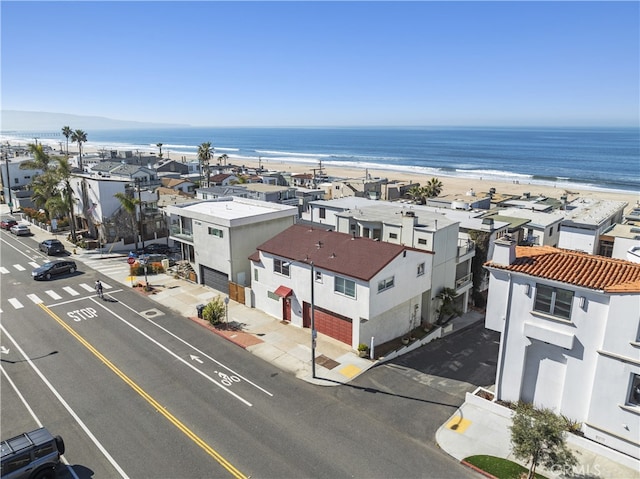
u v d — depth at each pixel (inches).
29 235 2450.8
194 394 955.3
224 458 755.4
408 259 1230.9
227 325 1323.8
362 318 1134.4
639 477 715.4
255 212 1697.8
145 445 787.4
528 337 853.2
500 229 1611.7
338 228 1663.4
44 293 1569.9
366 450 781.9
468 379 1057.5
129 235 2235.5
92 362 1088.8
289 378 1033.5
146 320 1354.6
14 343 1186.6
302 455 765.3
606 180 5915.4
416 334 1301.7
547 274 815.7
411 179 5989.2
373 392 982.4
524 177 6304.1
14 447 671.1
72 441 797.9
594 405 780.6
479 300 1608.0
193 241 1686.8
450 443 805.2
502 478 714.8
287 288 1332.4
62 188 2539.4
